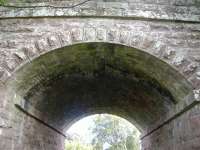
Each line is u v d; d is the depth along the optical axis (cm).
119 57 948
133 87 1198
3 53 855
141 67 969
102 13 860
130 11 864
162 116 1203
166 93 1016
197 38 866
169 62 845
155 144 1433
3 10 877
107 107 1689
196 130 820
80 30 858
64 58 928
